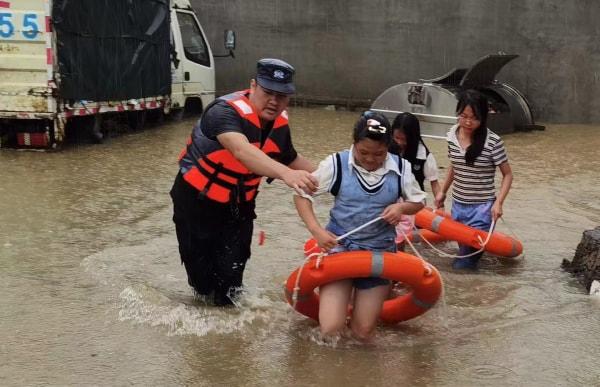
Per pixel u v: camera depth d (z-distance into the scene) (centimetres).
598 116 1609
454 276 573
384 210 429
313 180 411
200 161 454
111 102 1146
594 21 1566
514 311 493
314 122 1538
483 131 595
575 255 593
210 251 480
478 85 1423
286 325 457
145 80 1254
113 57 1141
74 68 1045
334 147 1195
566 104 1620
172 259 583
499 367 404
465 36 1678
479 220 606
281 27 1825
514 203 827
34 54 1000
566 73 1606
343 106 1802
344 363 404
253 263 581
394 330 458
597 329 461
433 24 1702
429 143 1301
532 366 405
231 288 490
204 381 377
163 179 891
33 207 733
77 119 1136
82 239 629
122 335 430
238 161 436
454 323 471
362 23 1762
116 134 1252
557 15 1587
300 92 1848
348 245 439
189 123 1427
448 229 594
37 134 1046
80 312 464
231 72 1881
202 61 1493
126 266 561
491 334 452
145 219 702
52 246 605
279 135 462
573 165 1090
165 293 509
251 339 433
